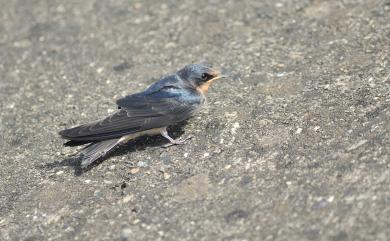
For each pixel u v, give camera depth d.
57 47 16.05
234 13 15.75
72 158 11.59
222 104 12.23
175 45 15.09
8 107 13.80
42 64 15.41
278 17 15.09
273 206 9.23
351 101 11.28
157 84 11.33
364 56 12.70
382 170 9.29
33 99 13.98
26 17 17.69
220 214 9.36
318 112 11.20
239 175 10.10
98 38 16.09
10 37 16.88
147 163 10.95
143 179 10.56
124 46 15.52
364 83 11.73
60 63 15.31
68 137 10.56
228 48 14.41
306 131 10.77
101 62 15.02
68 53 15.70
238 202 9.51
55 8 17.92
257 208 9.29
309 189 9.36
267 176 9.91
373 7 14.35
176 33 15.54
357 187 9.11
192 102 11.27
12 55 16.02
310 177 9.60
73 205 10.32
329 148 10.16
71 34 16.52
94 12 17.34
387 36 13.16
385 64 12.20
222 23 15.46
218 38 14.93
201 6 16.44
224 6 16.17
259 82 12.76
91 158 10.67
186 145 11.21
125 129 10.88
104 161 11.23
